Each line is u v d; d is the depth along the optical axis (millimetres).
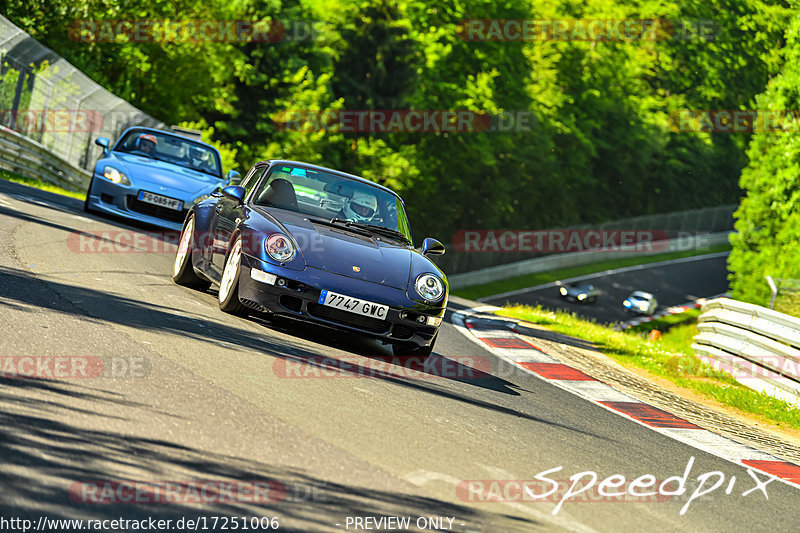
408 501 13430
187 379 17875
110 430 13906
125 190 46344
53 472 11891
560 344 44750
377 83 179375
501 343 39750
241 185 31797
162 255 39500
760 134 114000
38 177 74812
